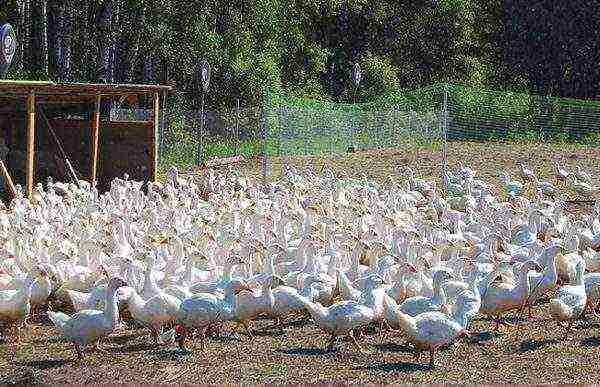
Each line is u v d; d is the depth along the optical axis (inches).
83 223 729.0
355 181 1134.4
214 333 520.1
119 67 1812.3
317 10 2481.5
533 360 478.9
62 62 1648.6
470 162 1456.7
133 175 1193.4
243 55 1870.1
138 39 1684.3
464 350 495.8
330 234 671.1
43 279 541.3
